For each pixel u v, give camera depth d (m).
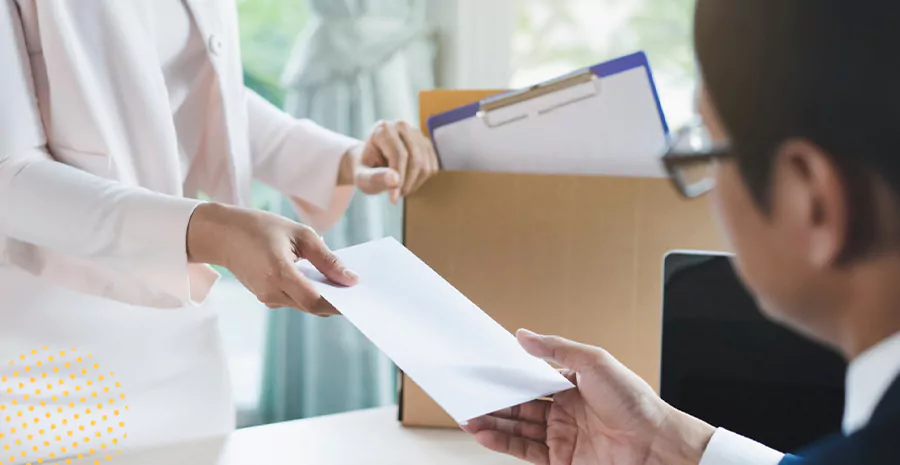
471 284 0.99
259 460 0.92
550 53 2.08
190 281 0.93
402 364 0.71
